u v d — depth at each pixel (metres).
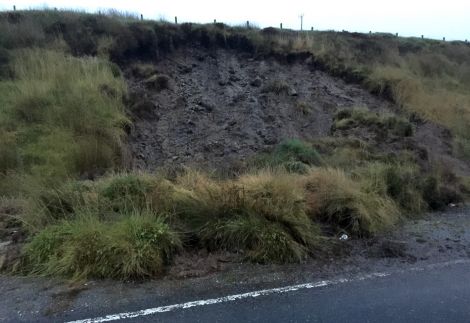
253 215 5.43
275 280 4.49
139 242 4.75
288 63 17.55
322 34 20.45
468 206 7.87
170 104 13.54
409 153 10.27
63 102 10.95
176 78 15.25
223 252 5.12
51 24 15.58
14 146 9.16
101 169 9.11
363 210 6.13
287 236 5.20
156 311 3.81
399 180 7.52
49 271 4.58
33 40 14.46
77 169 9.01
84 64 13.24
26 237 5.33
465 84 20.14
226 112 13.62
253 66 16.98
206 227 5.38
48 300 4.04
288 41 18.41
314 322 3.67
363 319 3.73
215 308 3.88
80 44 14.98
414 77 18.00
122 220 5.17
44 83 11.70
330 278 4.56
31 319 3.70
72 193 6.02
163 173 7.64
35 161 8.94
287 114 13.90
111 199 5.96
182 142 11.85
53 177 8.04
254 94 14.93
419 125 13.89
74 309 3.86
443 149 12.05
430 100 15.55
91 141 9.66
